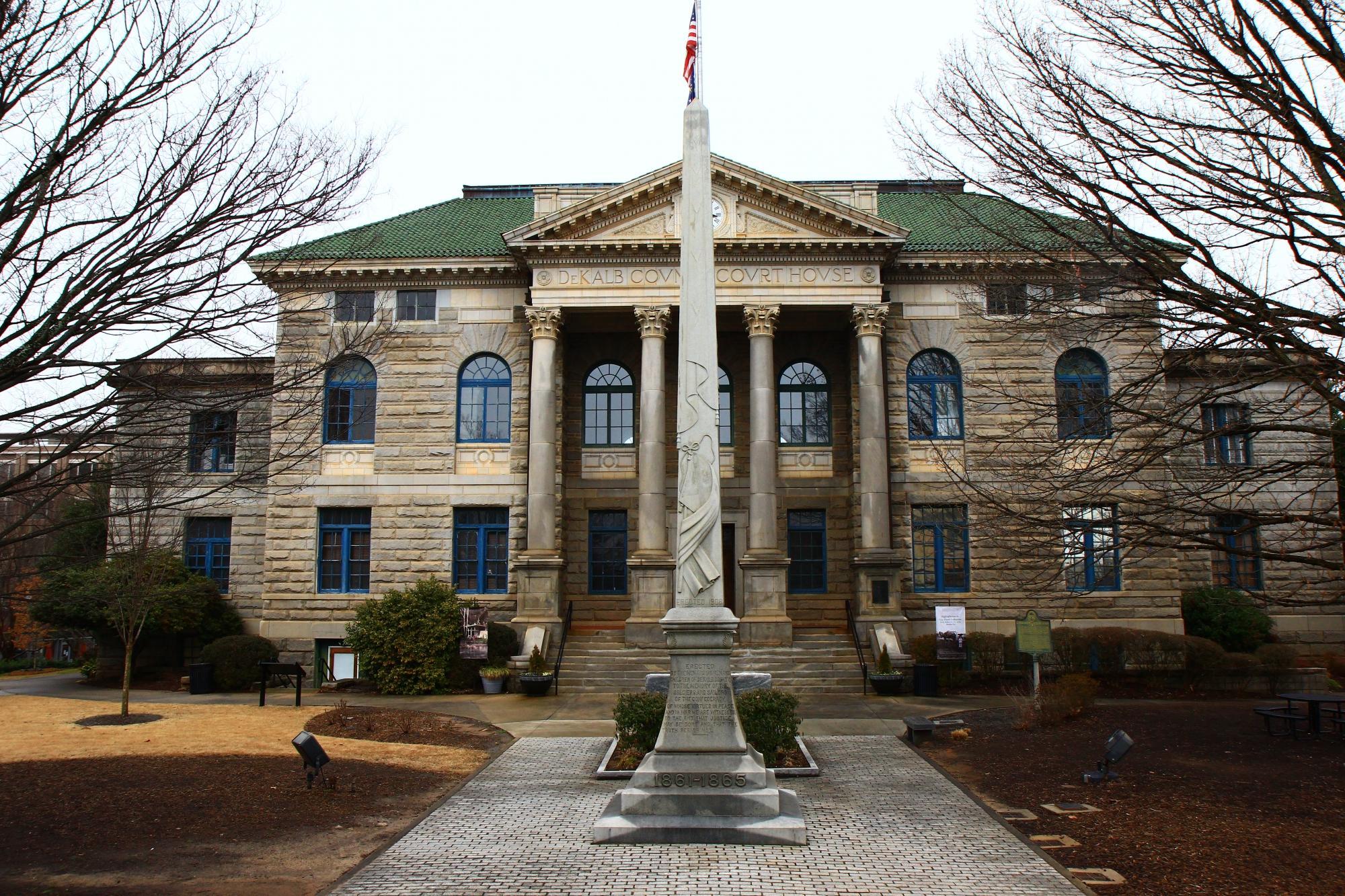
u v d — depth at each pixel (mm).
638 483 32719
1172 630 29922
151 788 13297
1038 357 30969
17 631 40688
